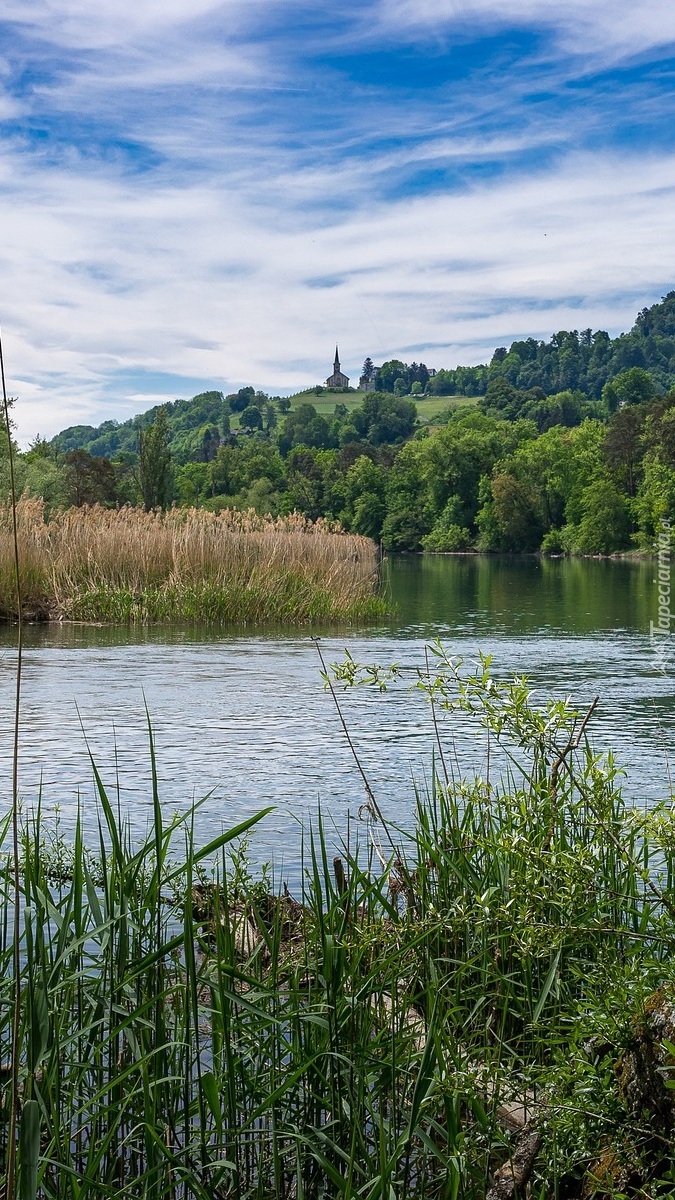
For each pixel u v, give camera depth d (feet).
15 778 8.13
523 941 11.75
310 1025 11.30
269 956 13.93
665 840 11.69
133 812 23.79
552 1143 9.87
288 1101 10.91
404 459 397.60
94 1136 10.17
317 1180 10.82
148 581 79.66
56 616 74.79
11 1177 8.32
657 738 33.47
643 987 10.25
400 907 15.60
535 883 11.62
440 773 28.14
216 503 397.60
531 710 12.71
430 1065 10.41
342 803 25.04
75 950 11.31
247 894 15.33
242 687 44.42
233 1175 10.34
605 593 121.80
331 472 424.46
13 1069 8.53
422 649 58.18
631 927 14.10
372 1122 10.96
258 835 21.88
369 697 42.24
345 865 19.30
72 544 79.41
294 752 31.40
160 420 282.97
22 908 15.70
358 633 68.44
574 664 52.39
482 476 364.79
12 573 73.20
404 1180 10.58
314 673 48.65
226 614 76.02
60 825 22.00
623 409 345.31
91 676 47.32
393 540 381.19
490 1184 10.49
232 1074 10.55
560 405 588.91
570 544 329.11
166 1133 10.48
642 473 328.08
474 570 203.92
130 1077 10.81
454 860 14.64
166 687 44.27
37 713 37.58
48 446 265.54
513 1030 13.07
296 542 87.81
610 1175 9.21
